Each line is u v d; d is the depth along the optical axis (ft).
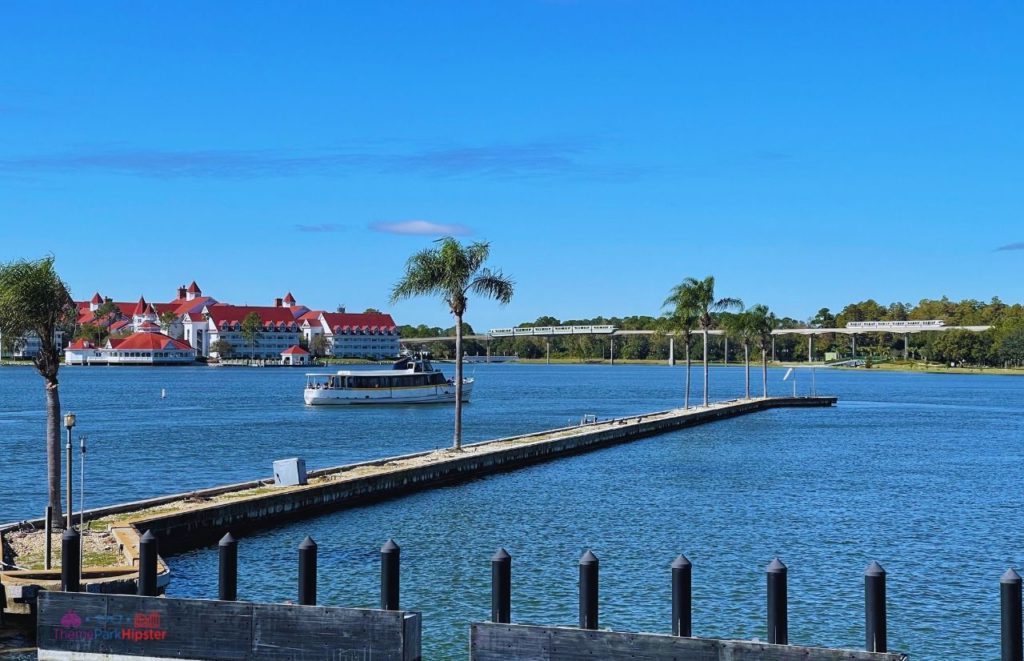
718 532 138.51
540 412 442.50
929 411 441.27
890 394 617.21
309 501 153.38
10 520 150.71
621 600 101.19
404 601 101.45
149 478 202.80
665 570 114.83
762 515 153.07
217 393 583.99
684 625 70.64
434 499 171.53
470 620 94.89
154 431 322.75
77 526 117.50
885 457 242.58
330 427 347.15
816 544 129.70
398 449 269.23
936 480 196.24
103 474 208.85
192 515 128.88
